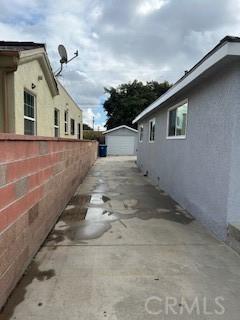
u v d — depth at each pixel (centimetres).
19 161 261
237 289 259
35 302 232
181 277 278
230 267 302
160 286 261
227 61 360
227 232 368
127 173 1157
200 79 456
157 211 538
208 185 438
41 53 628
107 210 536
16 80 520
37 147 324
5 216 226
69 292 248
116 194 700
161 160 812
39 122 700
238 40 329
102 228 426
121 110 3294
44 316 215
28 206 292
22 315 216
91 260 313
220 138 399
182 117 610
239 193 370
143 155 1198
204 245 365
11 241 241
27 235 289
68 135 1244
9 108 511
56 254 327
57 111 1002
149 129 1058
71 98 1312
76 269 291
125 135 2594
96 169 1289
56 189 449
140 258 320
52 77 779
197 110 497
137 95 3316
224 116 387
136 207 566
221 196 390
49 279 269
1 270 220
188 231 421
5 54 473
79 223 449
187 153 552
